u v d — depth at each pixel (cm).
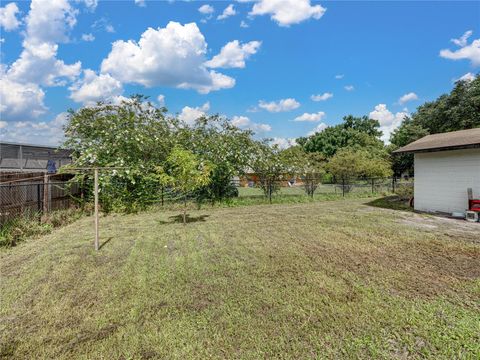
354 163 2209
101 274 414
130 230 721
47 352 238
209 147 1198
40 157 1359
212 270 431
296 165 1434
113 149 1028
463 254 513
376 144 3838
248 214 980
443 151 959
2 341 253
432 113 2364
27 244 584
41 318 292
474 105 2034
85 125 1054
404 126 2866
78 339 256
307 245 577
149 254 513
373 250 541
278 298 335
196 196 1197
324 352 237
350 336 259
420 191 1047
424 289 362
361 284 377
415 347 243
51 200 856
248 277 402
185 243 593
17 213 699
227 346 245
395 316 294
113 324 280
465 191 898
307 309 309
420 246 568
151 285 374
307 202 1334
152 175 1024
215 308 311
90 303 324
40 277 403
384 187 1730
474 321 284
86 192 1045
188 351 238
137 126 1101
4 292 354
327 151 4050
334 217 913
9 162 1265
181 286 371
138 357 231
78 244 582
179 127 1216
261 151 1360
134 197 1062
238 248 555
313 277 403
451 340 252
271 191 1374
